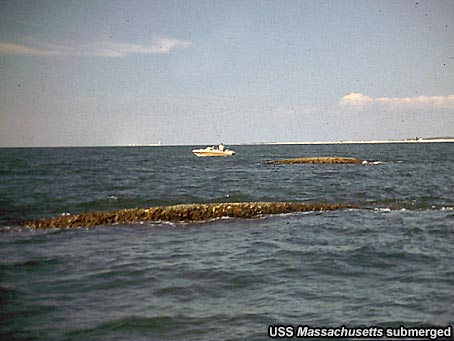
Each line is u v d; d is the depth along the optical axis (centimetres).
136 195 2959
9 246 1543
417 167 5775
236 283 1085
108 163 7812
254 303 942
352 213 2230
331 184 3703
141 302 949
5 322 841
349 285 1061
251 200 2759
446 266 1230
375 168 5644
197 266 1248
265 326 823
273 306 923
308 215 2173
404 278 1115
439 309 895
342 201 2702
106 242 1612
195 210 2067
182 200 2730
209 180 4169
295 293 1004
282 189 3344
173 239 1664
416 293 992
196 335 786
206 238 1680
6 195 2970
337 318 856
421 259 1315
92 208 2461
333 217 2125
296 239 1639
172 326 824
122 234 1769
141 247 1520
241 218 2089
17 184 3734
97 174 4991
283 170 5503
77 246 1542
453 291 1005
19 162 8038
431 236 1670
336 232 1772
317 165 6312
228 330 806
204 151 9488
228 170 5641
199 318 860
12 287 1054
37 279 1123
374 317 858
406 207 2423
